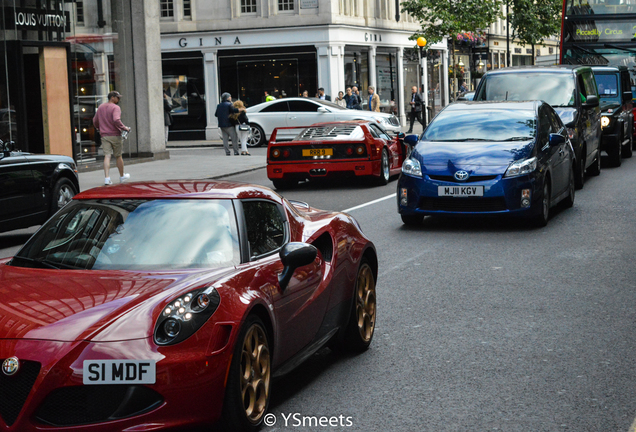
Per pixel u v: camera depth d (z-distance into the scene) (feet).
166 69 133.49
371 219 42.01
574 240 34.50
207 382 12.95
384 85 147.23
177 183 17.49
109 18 78.23
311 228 18.20
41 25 67.87
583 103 53.21
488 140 38.47
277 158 56.24
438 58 171.53
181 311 13.07
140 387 12.55
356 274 19.13
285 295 15.66
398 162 62.13
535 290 25.75
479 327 21.54
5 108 63.36
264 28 129.70
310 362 18.99
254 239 16.01
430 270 29.22
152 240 15.46
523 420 14.88
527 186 36.29
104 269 14.89
